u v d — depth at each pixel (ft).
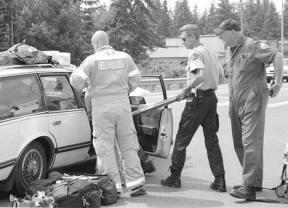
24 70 21.22
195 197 21.12
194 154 30.58
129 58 21.25
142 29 163.84
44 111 21.31
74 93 23.17
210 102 21.67
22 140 20.08
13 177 19.98
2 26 86.07
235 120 21.48
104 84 20.58
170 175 23.32
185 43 21.68
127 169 21.20
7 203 19.98
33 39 91.04
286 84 103.91
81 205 18.70
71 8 98.37
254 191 20.51
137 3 161.68
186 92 21.35
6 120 19.53
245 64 20.22
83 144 23.22
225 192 21.94
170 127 23.32
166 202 20.36
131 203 20.16
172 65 198.70
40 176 21.22
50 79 22.26
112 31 158.71
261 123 20.34
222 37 20.56
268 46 19.89
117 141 21.33
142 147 24.12
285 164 20.88
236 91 20.63
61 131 22.00
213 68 21.57
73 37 98.68
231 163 27.94
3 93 19.98
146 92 26.58
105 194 19.79
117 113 20.70
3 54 22.40
